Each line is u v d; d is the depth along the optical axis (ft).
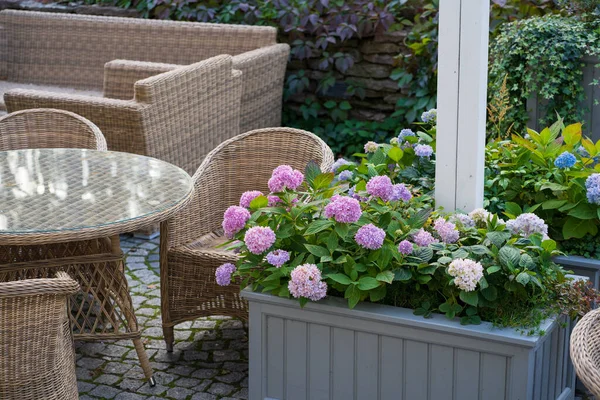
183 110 17.40
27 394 8.71
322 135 22.38
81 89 22.62
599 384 7.02
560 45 16.39
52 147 14.49
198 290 12.30
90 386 11.96
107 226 10.25
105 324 12.00
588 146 12.03
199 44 21.66
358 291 9.85
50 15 22.79
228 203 13.51
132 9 23.86
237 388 11.91
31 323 8.44
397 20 21.79
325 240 10.27
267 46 21.24
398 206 11.07
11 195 11.28
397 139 13.07
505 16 19.98
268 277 10.29
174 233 12.42
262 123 21.12
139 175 12.15
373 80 21.99
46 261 11.54
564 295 9.95
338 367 10.30
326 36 21.71
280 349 10.59
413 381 9.96
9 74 23.32
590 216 11.23
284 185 10.46
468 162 10.95
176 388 11.91
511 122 17.26
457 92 10.78
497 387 9.53
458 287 9.77
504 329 9.44
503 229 10.25
